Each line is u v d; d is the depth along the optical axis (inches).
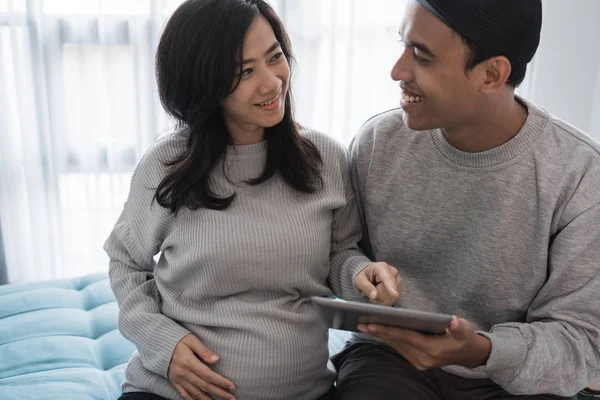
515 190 45.4
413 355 41.9
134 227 51.0
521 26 40.9
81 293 76.9
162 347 46.6
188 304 48.5
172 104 47.7
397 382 47.9
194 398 46.3
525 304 47.8
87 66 93.7
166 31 45.8
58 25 91.2
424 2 40.8
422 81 42.8
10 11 88.7
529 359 42.8
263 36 44.4
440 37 40.9
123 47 93.7
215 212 46.6
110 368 62.5
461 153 46.8
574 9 94.1
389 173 51.4
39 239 98.3
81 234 100.3
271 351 46.3
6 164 94.5
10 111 93.8
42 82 92.8
